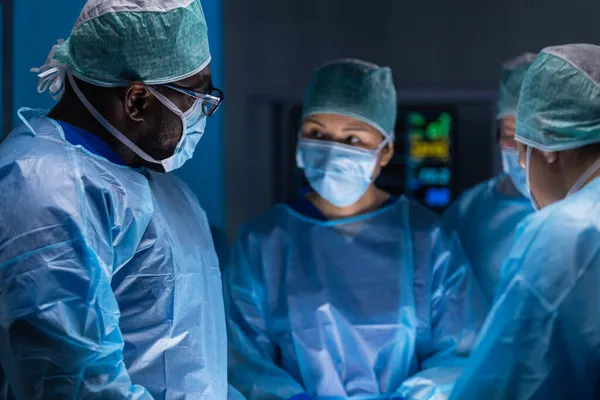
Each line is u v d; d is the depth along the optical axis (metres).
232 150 3.14
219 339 1.43
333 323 1.84
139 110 1.28
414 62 3.11
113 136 1.29
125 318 1.26
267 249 1.94
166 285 1.29
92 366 1.11
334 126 1.89
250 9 3.12
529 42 3.04
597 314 1.13
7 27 2.12
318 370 1.82
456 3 3.07
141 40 1.24
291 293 1.88
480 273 2.08
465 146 3.14
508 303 1.21
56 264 1.11
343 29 3.11
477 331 1.82
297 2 3.11
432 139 3.14
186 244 1.39
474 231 2.15
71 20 2.16
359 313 1.85
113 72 1.25
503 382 1.18
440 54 3.09
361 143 1.91
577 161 1.25
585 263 1.14
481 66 3.07
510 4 3.04
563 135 1.25
